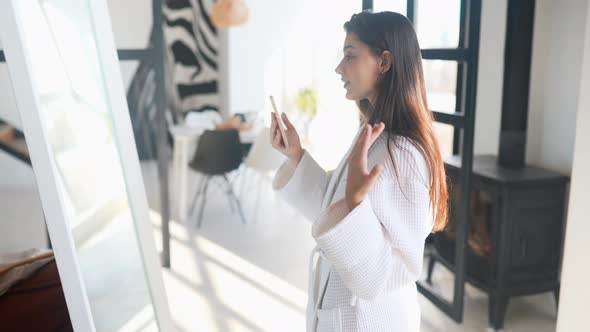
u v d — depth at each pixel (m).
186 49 7.61
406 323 1.42
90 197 1.10
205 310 3.32
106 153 1.21
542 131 3.67
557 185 3.15
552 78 3.56
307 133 6.95
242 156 5.38
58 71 1.01
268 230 4.86
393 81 1.38
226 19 5.72
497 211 3.12
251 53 7.28
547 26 3.56
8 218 4.99
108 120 1.24
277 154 5.04
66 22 1.06
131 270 1.31
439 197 1.42
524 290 3.13
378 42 1.37
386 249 1.25
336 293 1.42
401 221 1.31
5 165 5.84
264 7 7.18
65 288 1.00
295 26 7.27
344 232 1.20
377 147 1.37
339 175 1.47
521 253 3.12
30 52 0.91
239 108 7.34
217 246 4.43
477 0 2.90
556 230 3.20
